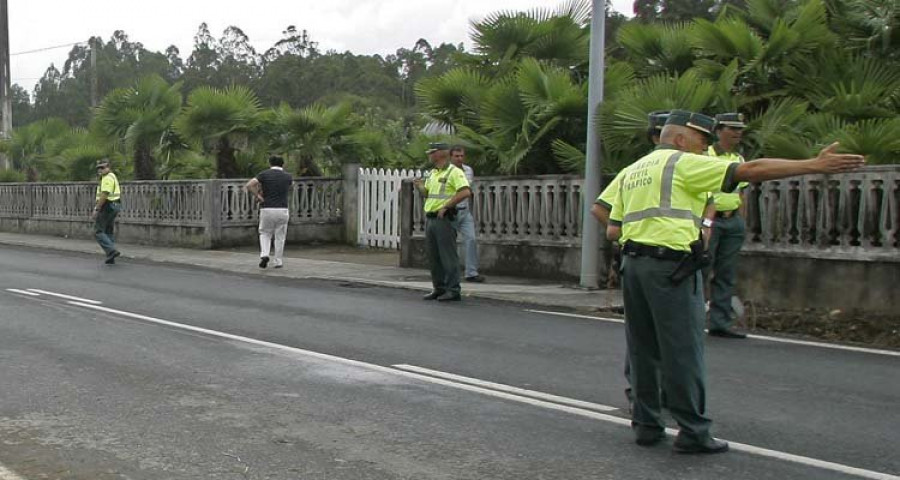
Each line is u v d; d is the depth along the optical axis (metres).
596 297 13.36
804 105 13.86
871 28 15.30
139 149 26.06
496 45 18.80
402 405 7.43
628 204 6.20
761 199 12.37
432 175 13.49
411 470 5.83
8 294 14.02
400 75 86.44
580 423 6.91
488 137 17.47
